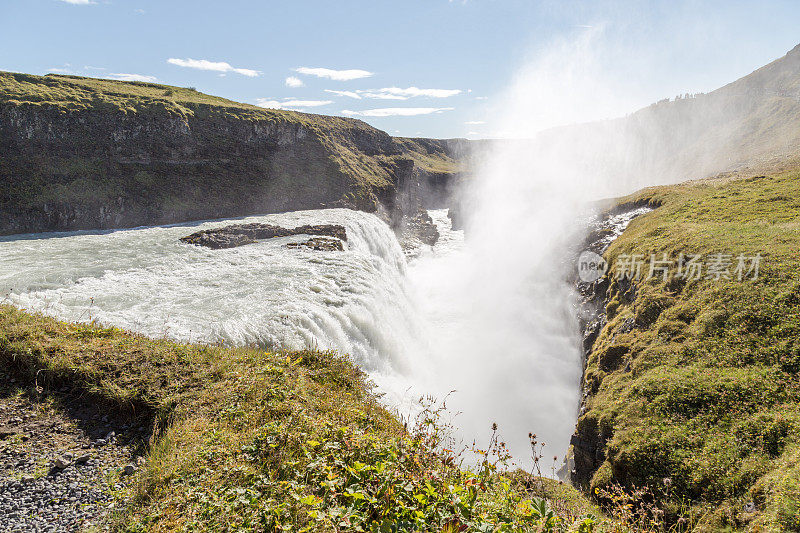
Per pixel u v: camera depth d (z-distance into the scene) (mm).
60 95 64500
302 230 49219
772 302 19547
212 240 43062
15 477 7527
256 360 12828
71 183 57906
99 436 9039
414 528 4723
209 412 9508
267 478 6617
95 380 10562
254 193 74688
